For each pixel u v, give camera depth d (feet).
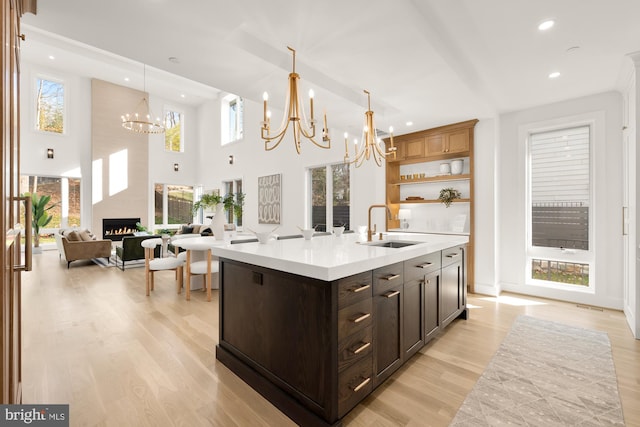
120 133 30.01
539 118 13.56
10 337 3.94
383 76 9.43
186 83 30.71
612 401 6.06
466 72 10.01
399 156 16.31
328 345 5.13
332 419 5.11
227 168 30.22
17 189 4.46
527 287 13.91
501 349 8.38
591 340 8.95
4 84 3.12
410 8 6.89
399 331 6.90
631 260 9.91
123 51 8.07
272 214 24.22
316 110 12.44
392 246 10.11
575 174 12.96
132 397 6.16
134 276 17.25
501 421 5.49
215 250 7.63
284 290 5.95
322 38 7.54
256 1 6.16
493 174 13.79
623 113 11.41
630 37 8.35
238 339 7.14
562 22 7.77
